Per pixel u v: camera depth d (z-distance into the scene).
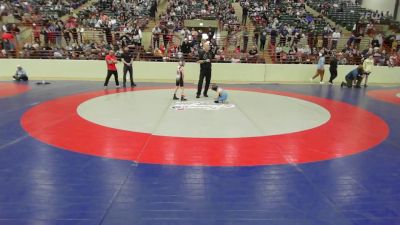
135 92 13.28
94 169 5.36
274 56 19.42
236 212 4.11
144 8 27.73
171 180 5.00
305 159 6.03
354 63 19.53
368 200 4.50
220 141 6.96
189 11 27.41
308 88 16.12
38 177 5.01
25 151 6.14
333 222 3.92
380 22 26.14
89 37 20.75
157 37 19.58
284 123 8.66
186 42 18.42
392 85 18.30
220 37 21.05
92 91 13.37
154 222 3.84
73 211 4.04
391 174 5.43
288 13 27.09
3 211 4.01
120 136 7.16
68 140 6.83
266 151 6.41
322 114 9.91
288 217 4.02
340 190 4.79
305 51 19.45
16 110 9.56
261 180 5.07
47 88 13.95
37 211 4.02
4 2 24.20
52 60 17.80
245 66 18.44
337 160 6.02
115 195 4.48
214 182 4.96
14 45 18.77
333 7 30.12
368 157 6.23
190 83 16.78
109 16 24.66
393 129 8.38
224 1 30.48
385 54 19.91
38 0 26.42
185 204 4.28
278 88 15.87
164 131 7.61
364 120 9.27
